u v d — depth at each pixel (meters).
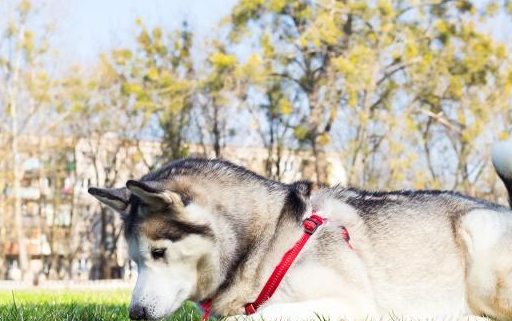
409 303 4.49
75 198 38.00
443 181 31.55
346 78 27.00
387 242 4.55
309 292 4.15
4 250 35.03
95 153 36.34
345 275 4.23
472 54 28.69
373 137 29.83
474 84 28.95
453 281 4.61
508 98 28.66
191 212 4.15
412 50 27.75
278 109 29.12
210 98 30.09
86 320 5.12
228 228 4.28
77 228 38.34
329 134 28.83
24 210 36.97
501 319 4.60
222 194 4.36
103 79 33.09
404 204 4.77
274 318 3.95
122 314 5.52
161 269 4.18
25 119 33.84
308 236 4.27
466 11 29.33
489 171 28.84
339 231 4.37
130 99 33.25
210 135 31.44
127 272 36.91
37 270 38.78
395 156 28.38
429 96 29.59
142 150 37.62
